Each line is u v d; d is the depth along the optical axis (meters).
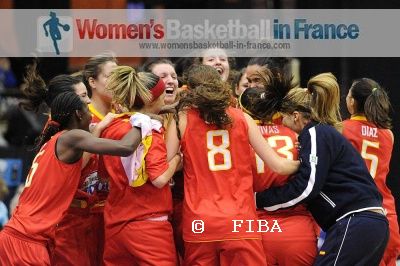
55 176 8.98
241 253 8.80
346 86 14.96
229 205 8.89
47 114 10.30
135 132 8.79
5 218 13.96
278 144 9.50
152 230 8.99
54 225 9.05
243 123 9.11
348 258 8.85
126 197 9.09
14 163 16.20
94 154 9.52
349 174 9.11
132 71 9.17
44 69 17.30
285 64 11.39
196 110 9.13
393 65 15.38
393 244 10.27
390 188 14.95
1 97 18.50
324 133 9.14
